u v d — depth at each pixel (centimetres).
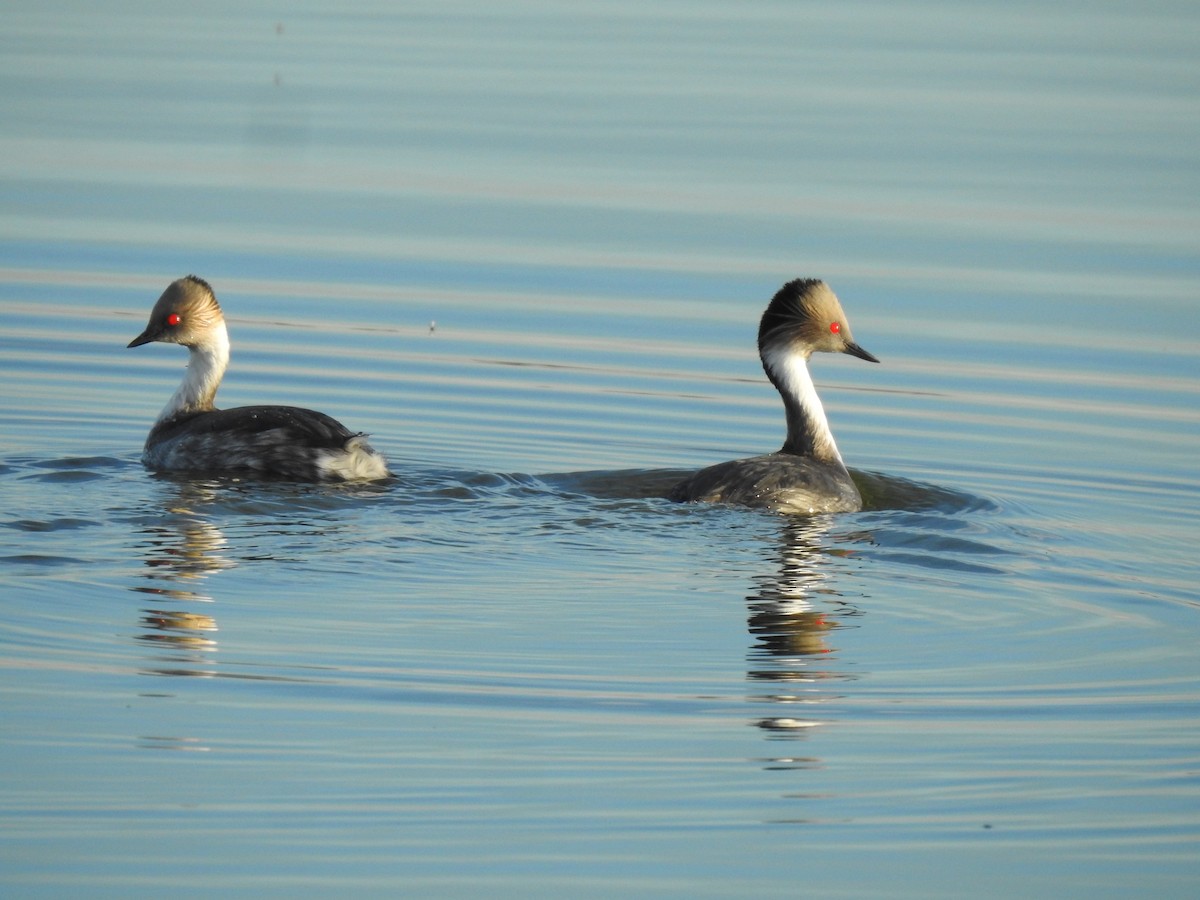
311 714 1016
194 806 902
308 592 1203
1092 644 1170
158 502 1386
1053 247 2373
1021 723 1047
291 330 2047
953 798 946
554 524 1377
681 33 3881
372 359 1950
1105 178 2703
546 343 2025
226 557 1262
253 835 875
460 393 1850
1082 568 1324
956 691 1091
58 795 909
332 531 1334
